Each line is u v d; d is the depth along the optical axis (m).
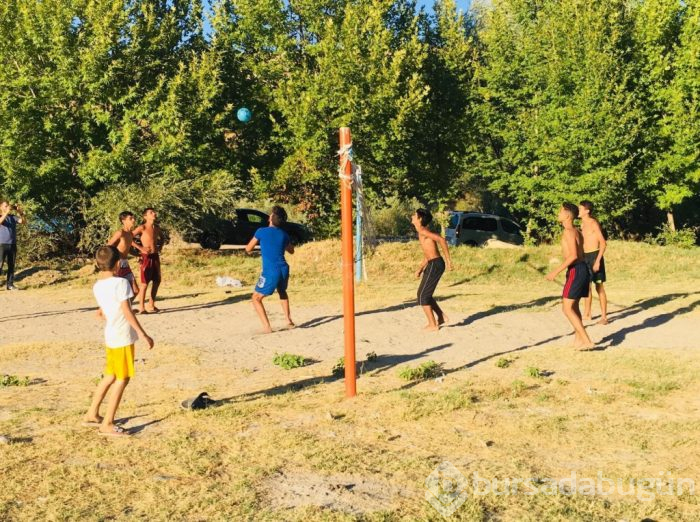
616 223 34.31
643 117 28.84
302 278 19.38
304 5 27.69
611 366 9.64
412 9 29.98
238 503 5.24
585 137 28.58
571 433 6.84
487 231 32.44
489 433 6.86
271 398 8.13
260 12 27.61
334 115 26.78
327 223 29.70
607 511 5.11
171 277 19.44
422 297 12.39
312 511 5.06
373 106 26.17
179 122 23.55
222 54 27.66
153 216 14.72
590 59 28.56
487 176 35.31
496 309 14.58
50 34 22.86
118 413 7.60
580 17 29.48
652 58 29.12
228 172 25.72
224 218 24.95
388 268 20.12
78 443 6.59
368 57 26.75
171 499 5.31
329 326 13.05
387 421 7.22
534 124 31.03
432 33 31.02
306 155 26.69
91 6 23.16
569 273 10.71
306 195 29.58
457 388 8.46
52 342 11.77
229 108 25.14
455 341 11.62
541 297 16.30
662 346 11.13
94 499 5.35
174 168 23.31
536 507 5.17
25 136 22.58
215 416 7.38
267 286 12.46
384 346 11.29
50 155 23.11
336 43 26.69
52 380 9.31
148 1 26.19
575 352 10.56
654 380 8.82
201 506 5.19
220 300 16.23
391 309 14.76
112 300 6.82
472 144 33.47
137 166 23.55
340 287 18.22
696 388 8.47
